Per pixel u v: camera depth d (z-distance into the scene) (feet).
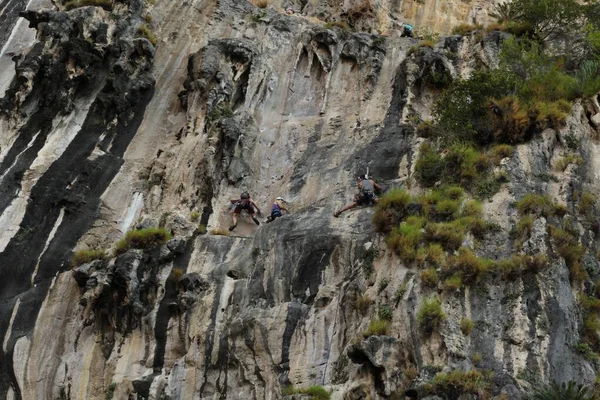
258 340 78.84
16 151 103.71
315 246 84.79
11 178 100.42
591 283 77.36
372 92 111.65
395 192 85.30
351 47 116.98
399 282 76.02
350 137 105.19
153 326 84.33
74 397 82.23
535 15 115.03
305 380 75.56
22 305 87.86
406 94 107.76
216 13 124.98
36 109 107.96
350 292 78.79
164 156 105.29
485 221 81.71
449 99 98.99
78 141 106.11
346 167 99.14
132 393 79.77
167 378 80.12
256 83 113.19
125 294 86.22
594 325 74.18
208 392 78.33
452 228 79.77
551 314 72.38
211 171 101.04
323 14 134.92
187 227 94.84
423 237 79.41
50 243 94.63
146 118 111.75
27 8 126.21
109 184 102.53
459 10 139.13
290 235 87.25
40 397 82.38
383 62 115.65
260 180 103.71
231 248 90.38
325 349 76.95
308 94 114.52
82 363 84.07
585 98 96.32
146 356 82.99
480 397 65.92
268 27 122.62
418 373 68.95
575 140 90.99
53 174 101.30
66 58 111.55
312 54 117.91
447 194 85.30
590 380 69.62
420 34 133.49
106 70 113.60
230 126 105.09
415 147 97.91
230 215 98.53
